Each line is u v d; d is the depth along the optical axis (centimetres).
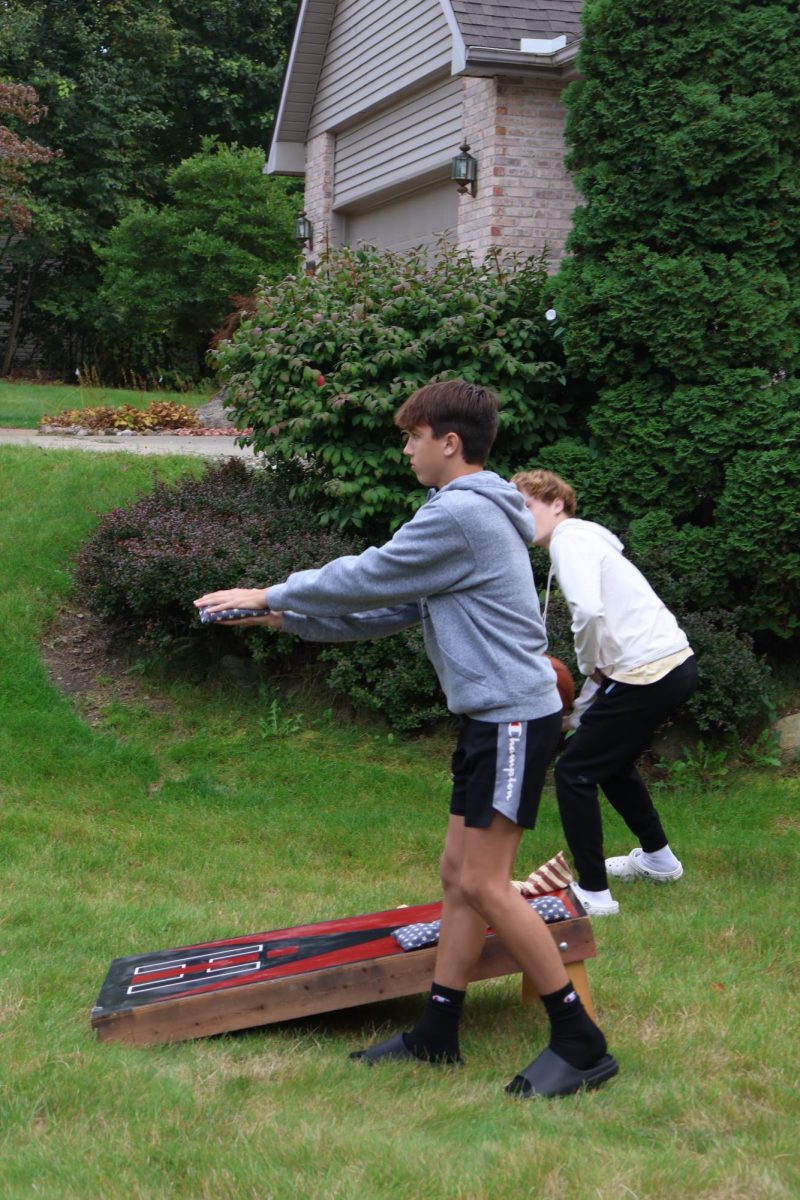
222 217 2280
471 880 302
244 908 464
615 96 692
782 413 656
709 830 571
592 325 706
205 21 2948
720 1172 263
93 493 924
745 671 623
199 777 629
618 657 447
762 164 666
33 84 2527
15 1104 293
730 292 664
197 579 688
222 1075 317
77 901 461
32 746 643
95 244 2531
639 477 693
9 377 2712
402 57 1254
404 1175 260
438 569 299
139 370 2773
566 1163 266
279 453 764
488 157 1092
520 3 1060
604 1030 349
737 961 412
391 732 679
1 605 766
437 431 311
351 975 341
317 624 326
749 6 671
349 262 829
